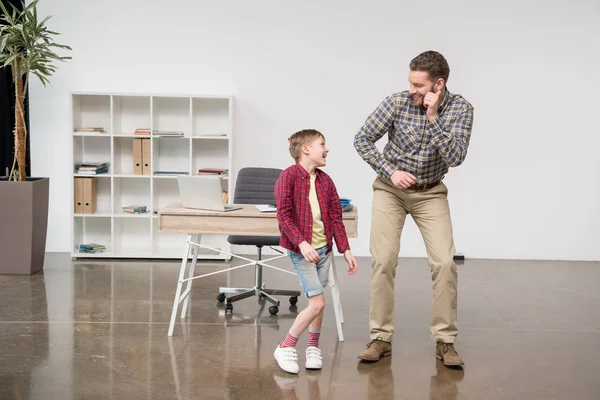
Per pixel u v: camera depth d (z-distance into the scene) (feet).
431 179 11.50
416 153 11.27
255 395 10.12
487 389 10.53
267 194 16.34
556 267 21.52
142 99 22.40
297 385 10.57
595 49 22.36
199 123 22.56
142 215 21.50
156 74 22.45
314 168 11.19
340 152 22.76
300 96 22.59
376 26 22.38
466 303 16.44
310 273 10.98
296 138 10.96
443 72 10.89
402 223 11.93
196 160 22.70
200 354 12.06
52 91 22.31
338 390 10.39
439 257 11.41
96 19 22.24
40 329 13.50
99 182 22.56
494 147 22.65
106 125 22.38
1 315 14.51
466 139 11.09
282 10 22.36
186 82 22.52
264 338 13.14
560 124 22.57
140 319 14.37
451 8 22.31
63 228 22.76
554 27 22.31
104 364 11.43
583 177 22.71
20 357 11.74
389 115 11.47
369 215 22.91
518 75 22.44
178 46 22.43
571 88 22.47
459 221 22.90
